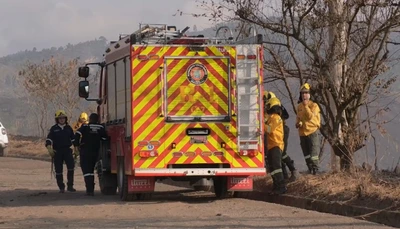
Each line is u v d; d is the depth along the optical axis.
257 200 15.68
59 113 18.78
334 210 13.25
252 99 14.98
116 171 16.58
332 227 10.74
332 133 16.59
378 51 16.11
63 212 13.55
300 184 15.07
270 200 15.58
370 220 12.15
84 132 17.70
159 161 14.72
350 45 16.31
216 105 14.90
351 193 13.34
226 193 16.25
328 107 16.61
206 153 14.83
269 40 17.08
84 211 13.63
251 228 10.73
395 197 12.28
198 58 14.87
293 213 12.49
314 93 16.89
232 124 14.91
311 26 16.27
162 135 14.75
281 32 16.56
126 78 15.30
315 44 16.48
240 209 13.32
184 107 14.82
